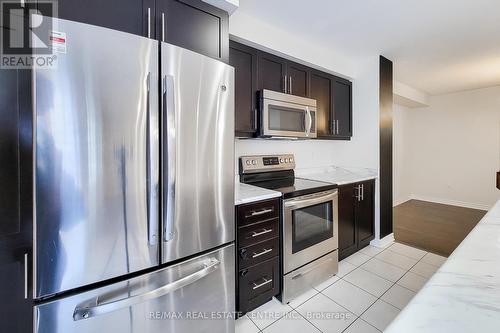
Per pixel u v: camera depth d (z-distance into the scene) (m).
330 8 1.84
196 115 1.16
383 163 2.88
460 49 2.62
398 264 2.42
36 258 0.82
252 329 1.59
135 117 0.98
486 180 4.41
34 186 0.81
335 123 2.78
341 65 2.75
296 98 2.24
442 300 0.51
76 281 0.89
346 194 2.45
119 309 0.96
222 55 1.37
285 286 1.83
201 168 1.20
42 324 0.84
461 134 4.67
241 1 1.73
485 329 0.42
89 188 0.89
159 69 1.04
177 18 1.18
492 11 1.88
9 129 0.82
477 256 0.70
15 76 0.81
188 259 1.17
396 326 0.44
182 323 1.17
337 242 2.24
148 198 1.01
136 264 1.01
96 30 0.89
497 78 3.71
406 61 2.98
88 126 0.88
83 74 0.87
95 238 0.91
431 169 5.09
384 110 2.89
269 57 2.13
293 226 1.87
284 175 2.57
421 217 4.03
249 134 2.04
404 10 1.87
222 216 1.30
